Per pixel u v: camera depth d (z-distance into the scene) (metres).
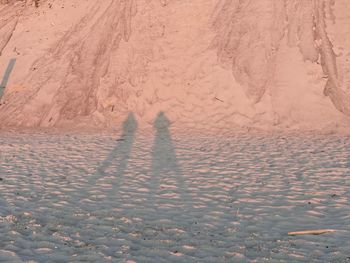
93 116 13.60
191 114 13.27
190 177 7.60
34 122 13.50
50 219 5.47
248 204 6.11
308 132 11.71
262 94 13.23
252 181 7.27
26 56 15.89
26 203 6.12
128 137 11.57
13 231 4.96
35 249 4.50
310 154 9.12
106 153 9.61
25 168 8.23
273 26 14.66
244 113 12.89
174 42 15.27
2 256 4.29
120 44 15.46
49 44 16.12
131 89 14.23
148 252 4.45
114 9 16.66
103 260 4.23
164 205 6.10
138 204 6.15
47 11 17.61
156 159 9.03
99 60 15.12
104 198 6.43
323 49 13.90
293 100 12.92
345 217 5.47
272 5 15.23
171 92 14.01
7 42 16.80
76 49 15.62
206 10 15.91
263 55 14.03
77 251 4.46
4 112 13.98
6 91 14.77
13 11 18.20
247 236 4.93
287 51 14.04
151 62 14.83
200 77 14.15
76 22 16.72
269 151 9.54
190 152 9.62
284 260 4.23
